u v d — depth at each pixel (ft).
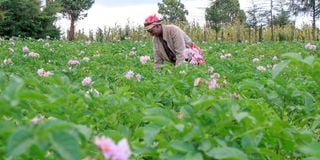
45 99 9.23
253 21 133.80
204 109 9.09
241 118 8.08
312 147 7.23
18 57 34.40
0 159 6.95
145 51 49.49
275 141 9.14
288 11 135.85
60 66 31.50
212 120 8.50
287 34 100.63
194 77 18.49
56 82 11.18
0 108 6.56
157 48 26.58
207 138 7.64
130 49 52.44
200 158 7.12
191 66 22.11
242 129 8.64
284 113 13.11
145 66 28.25
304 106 13.05
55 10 106.52
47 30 103.35
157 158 8.21
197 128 7.75
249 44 67.67
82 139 6.19
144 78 22.31
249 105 11.23
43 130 5.63
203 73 19.71
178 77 19.42
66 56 41.75
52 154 7.31
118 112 11.33
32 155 6.44
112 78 24.16
